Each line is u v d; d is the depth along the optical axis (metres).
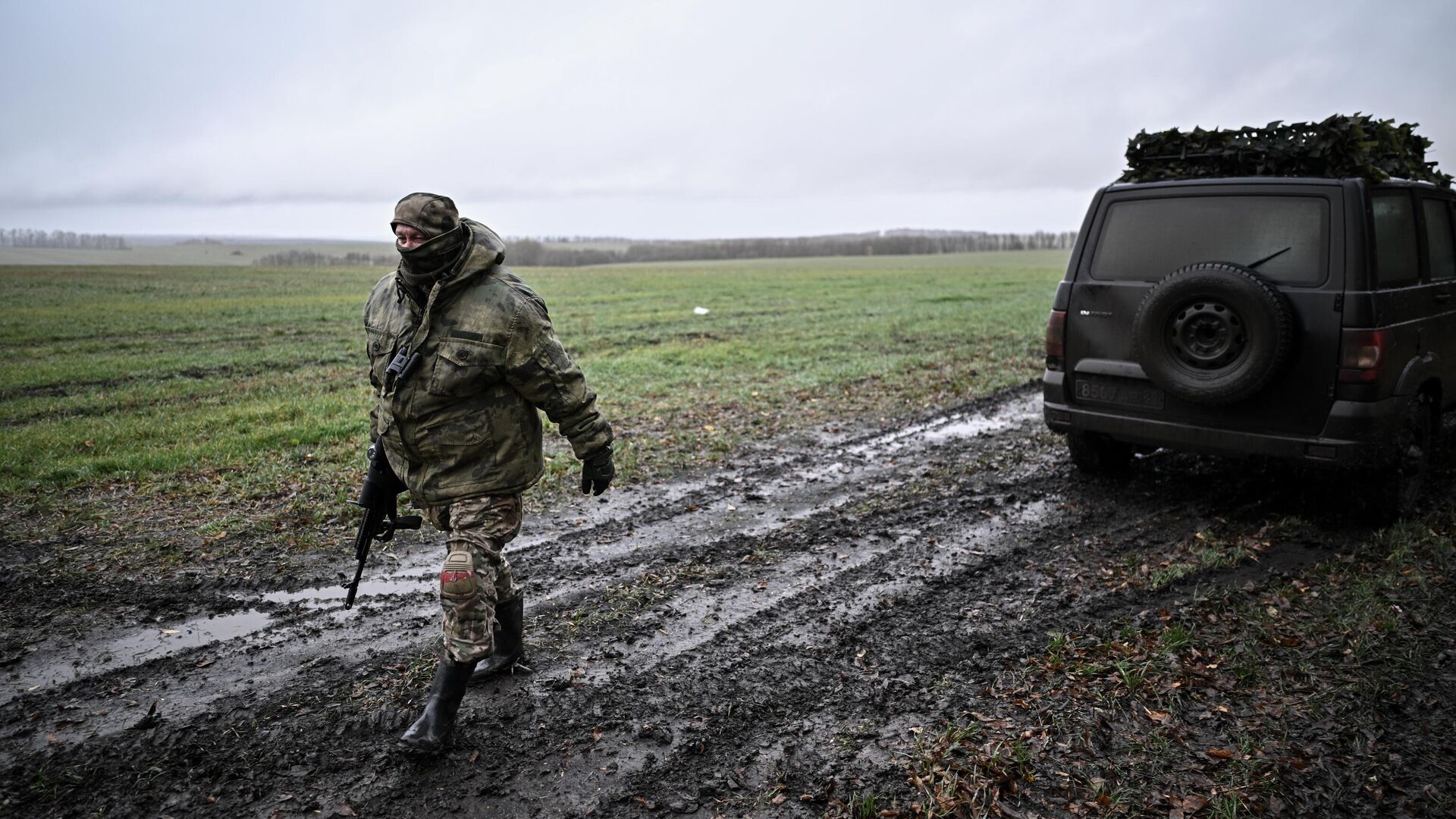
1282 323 4.81
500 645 3.55
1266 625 3.95
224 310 22.92
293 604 4.31
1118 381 5.68
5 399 10.13
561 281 40.19
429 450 2.99
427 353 2.90
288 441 7.52
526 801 2.79
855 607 4.29
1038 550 5.05
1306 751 3.04
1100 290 5.70
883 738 3.15
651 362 12.49
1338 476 5.78
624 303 25.72
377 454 3.26
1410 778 2.89
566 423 3.12
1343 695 3.37
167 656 3.74
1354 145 5.11
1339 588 4.34
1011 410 9.27
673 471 6.79
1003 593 4.44
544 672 3.62
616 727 3.21
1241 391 4.93
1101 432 5.77
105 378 11.71
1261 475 6.41
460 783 2.88
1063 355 5.91
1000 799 2.82
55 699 3.38
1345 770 2.94
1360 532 5.21
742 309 23.09
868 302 25.88
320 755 3.02
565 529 5.45
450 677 2.99
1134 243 5.61
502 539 3.11
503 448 3.03
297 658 3.74
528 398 3.03
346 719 3.25
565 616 4.17
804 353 13.81
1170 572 4.57
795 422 8.58
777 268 68.50
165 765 2.95
